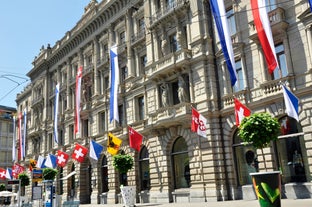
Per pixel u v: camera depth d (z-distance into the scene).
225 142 24.50
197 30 27.02
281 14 22.09
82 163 40.19
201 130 23.38
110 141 27.80
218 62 26.00
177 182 27.88
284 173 21.36
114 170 34.03
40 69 55.53
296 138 21.00
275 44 22.52
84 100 41.34
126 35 35.72
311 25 20.38
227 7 26.17
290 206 15.63
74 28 46.91
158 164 28.92
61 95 48.59
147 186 30.89
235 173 23.94
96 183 36.56
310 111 19.94
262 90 22.53
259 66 23.03
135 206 23.78
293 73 21.00
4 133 84.75
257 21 21.11
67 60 47.66
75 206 20.36
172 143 28.47
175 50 29.48
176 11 28.83
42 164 39.16
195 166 25.47
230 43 22.39
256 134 14.34
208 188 24.19
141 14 34.22
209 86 25.66
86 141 39.56
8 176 44.03
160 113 28.05
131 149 32.31
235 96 24.16
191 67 27.00
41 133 52.34
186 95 27.09
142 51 33.53
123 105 34.62
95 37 40.97
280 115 21.48
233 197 23.33
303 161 20.50
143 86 31.94
